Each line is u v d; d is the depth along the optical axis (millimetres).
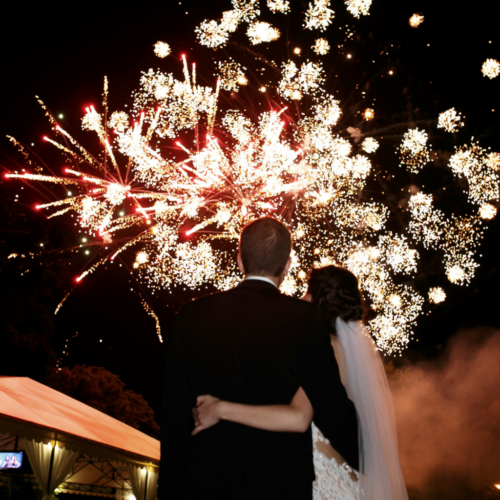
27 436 9281
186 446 1984
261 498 1833
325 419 1957
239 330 2008
